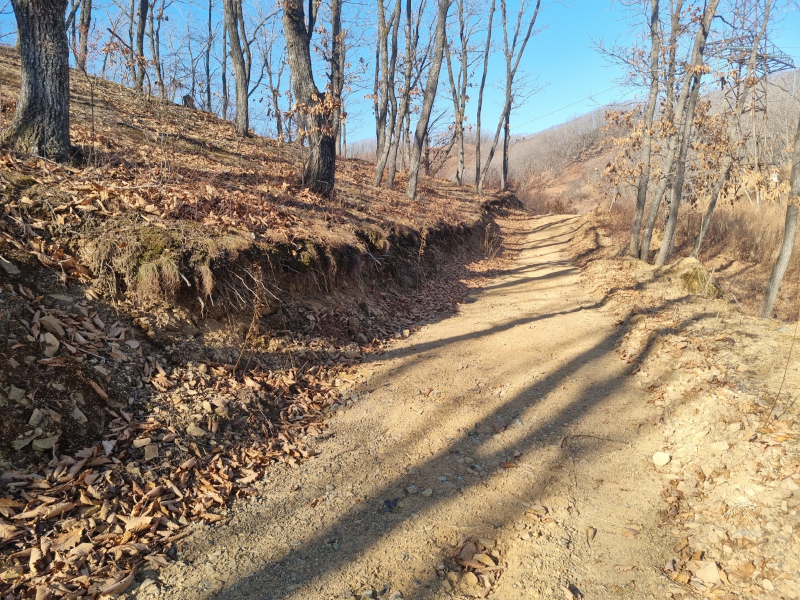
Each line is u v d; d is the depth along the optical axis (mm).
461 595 2625
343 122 8328
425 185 21938
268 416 4285
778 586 2555
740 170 11039
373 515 3238
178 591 2531
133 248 4617
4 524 2580
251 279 5418
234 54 14828
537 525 3182
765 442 3531
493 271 12617
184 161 8484
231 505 3240
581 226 18812
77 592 2391
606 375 5609
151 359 4164
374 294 7957
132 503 3029
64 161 5805
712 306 8016
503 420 4594
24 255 4102
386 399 4918
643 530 3137
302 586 2629
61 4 5668
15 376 3189
